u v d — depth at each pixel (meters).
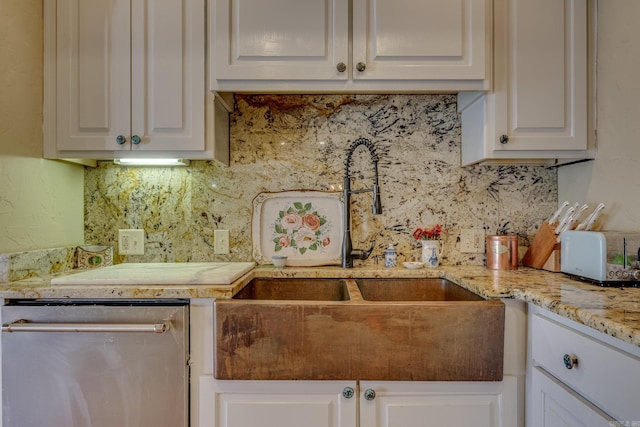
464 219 1.62
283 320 1.02
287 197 1.62
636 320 0.72
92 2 1.34
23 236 1.29
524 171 1.61
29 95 1.30
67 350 1.05
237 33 1.30
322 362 1.01
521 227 1.61
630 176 1.23
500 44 1.33
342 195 1.62
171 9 1.34
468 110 1.52
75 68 1.34
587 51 1.34
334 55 1.31
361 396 1.01
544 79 1.33
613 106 1.29
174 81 1.34
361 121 1.62
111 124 1.34
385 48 1.30
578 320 0.80
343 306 1.02
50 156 1.35
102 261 1.56
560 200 1.59
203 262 1.60
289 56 1.30
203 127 1.34
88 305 1.07
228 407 1.04
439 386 1.02
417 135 1.61
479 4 1.30
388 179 1.62
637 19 1.20
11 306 1.06
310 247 1.62
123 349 1.05
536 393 0.98
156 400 1.05
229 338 1.02
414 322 1.01
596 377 0.76
